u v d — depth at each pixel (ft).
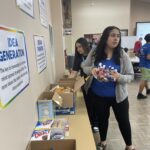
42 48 7.50
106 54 6.73
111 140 8.96
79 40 8.97
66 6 26.61
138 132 9.68
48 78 8.81
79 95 8.86
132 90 17.44
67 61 14.84
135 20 31.09
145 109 12.78
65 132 5.39
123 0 27.37
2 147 3.26
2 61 3.37
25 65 4.81
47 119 6.15
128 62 6.63
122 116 6.92
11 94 3.73
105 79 6.34
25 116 4.68
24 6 5.03
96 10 27.68
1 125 3.24
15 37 4.13
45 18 8.59
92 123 8.55
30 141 4.67
